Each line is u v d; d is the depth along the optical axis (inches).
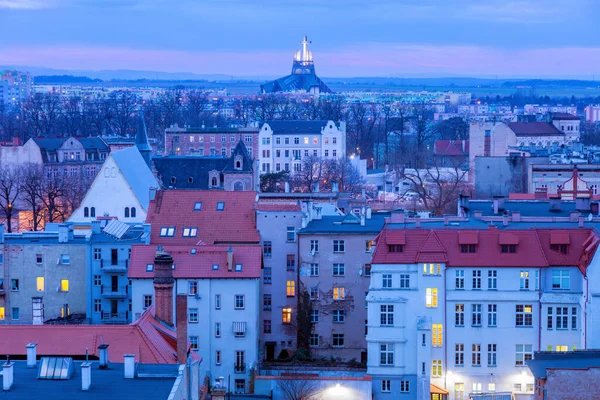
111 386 7711.6
